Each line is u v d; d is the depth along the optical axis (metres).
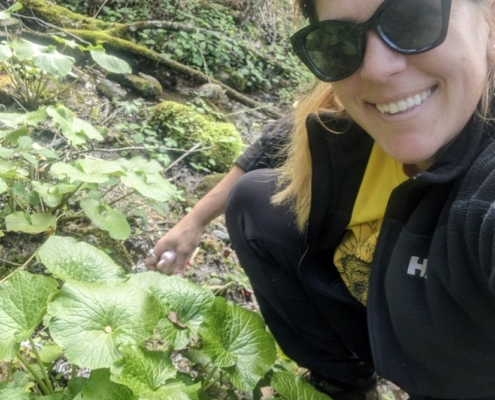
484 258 0.31
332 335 0.58
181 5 1.70
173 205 0.91
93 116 1.01
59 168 0.67
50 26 1.23
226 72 1.52
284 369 0.61
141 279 0.54
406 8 0.34
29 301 0.45
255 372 0.48
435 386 0.43
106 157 0.94
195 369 0.62
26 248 0.72
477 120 0.37
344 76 0.39
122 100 1.14
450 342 0.39
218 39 1.62
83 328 0.43
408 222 0.40
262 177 0.60
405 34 0.34
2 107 0.96
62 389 0.50
